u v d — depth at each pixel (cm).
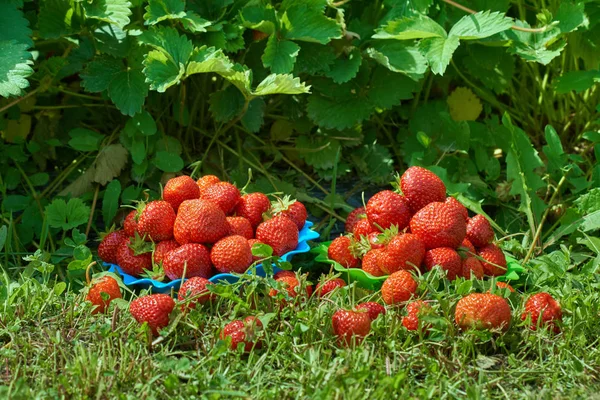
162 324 115
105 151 141
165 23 140
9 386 108
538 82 155
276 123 151
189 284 119
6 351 112
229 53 146
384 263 122
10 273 131
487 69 149
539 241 137
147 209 125
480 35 138
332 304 119
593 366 114
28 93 141
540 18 144
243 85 135
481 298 115
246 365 112
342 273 126
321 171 149
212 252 122
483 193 145
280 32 140
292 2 141
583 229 135
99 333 115
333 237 141
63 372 110
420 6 144
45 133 148
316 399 105
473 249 127
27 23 133
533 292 127
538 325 117
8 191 144
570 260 133
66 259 132
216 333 114
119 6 134
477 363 114
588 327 118
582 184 140
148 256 125
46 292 121
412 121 150
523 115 158
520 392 111
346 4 152
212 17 143
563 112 158
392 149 156
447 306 115
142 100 137
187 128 149
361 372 106
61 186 144
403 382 109
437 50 139
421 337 114
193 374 110
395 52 144
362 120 147
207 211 123
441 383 109
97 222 141
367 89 147
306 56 143
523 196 138
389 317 117
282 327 117
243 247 122
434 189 125
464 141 145
